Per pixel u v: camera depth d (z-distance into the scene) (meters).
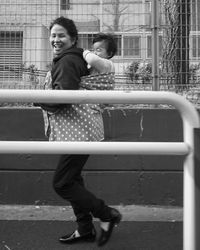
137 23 5.02
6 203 4.71
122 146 1.92
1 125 4.71
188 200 1.89
